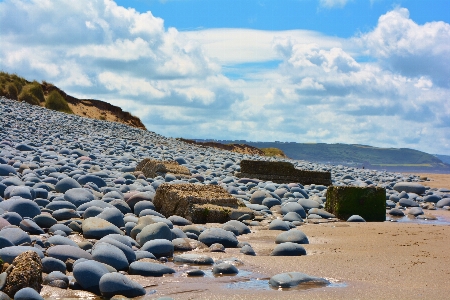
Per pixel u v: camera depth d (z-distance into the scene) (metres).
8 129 20.53
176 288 4.91
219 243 6.86
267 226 8.61
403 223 9.67
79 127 26.44
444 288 4.89
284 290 4.87
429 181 23.14
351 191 10.37
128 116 39.06
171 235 6.66
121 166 15.53
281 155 45.09
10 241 5.41
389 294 4.69
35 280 4.49
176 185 9.39
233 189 11.95
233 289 4.89
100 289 4.65
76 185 9.78
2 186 8.85
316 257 6.27
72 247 5.54
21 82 35.22
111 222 7.34
